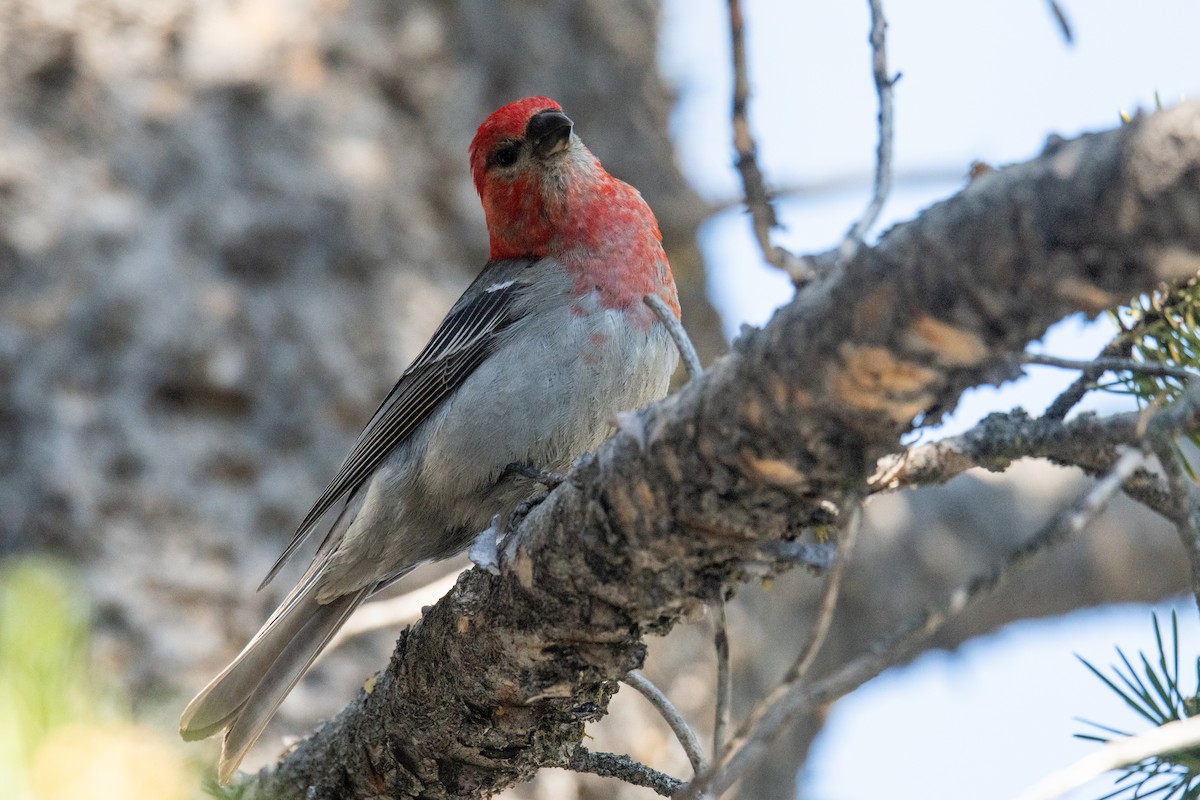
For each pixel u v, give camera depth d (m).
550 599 5.21
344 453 10.64
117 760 3.34
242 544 10.12
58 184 10.55
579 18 13.66
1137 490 4.86
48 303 10.26
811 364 4.03
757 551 4.64
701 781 3.56
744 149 4.12
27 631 3.35
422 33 12.38
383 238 11.40
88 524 9.74
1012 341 3.82
